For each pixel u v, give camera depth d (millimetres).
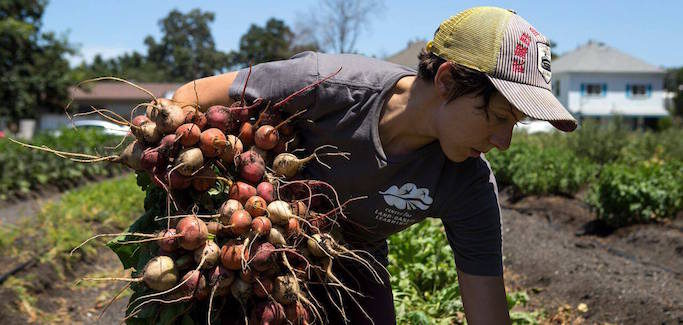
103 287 6285
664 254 7320
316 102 2066
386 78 2049
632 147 13984
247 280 1885
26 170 12141
